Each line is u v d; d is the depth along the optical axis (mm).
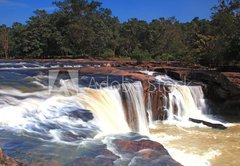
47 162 5895
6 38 72812
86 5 65875
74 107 9945
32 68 22859
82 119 9195
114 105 12109
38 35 68688
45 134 7594
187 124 13852
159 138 11305
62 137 7562
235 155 9461
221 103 16891
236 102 16469
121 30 85125
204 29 37906
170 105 15188
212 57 26469
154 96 14562
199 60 29594
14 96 10328
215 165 8586
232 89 16312
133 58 51875
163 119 14883
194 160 8961
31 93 11031
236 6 26547
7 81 13555
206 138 11391
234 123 14336
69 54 67875
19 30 78312
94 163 6141
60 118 8898
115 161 6379
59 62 35250
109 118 11062
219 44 25438
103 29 67500
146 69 23562
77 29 61875
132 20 82125
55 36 65688
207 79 17766
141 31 77750
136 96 13500
